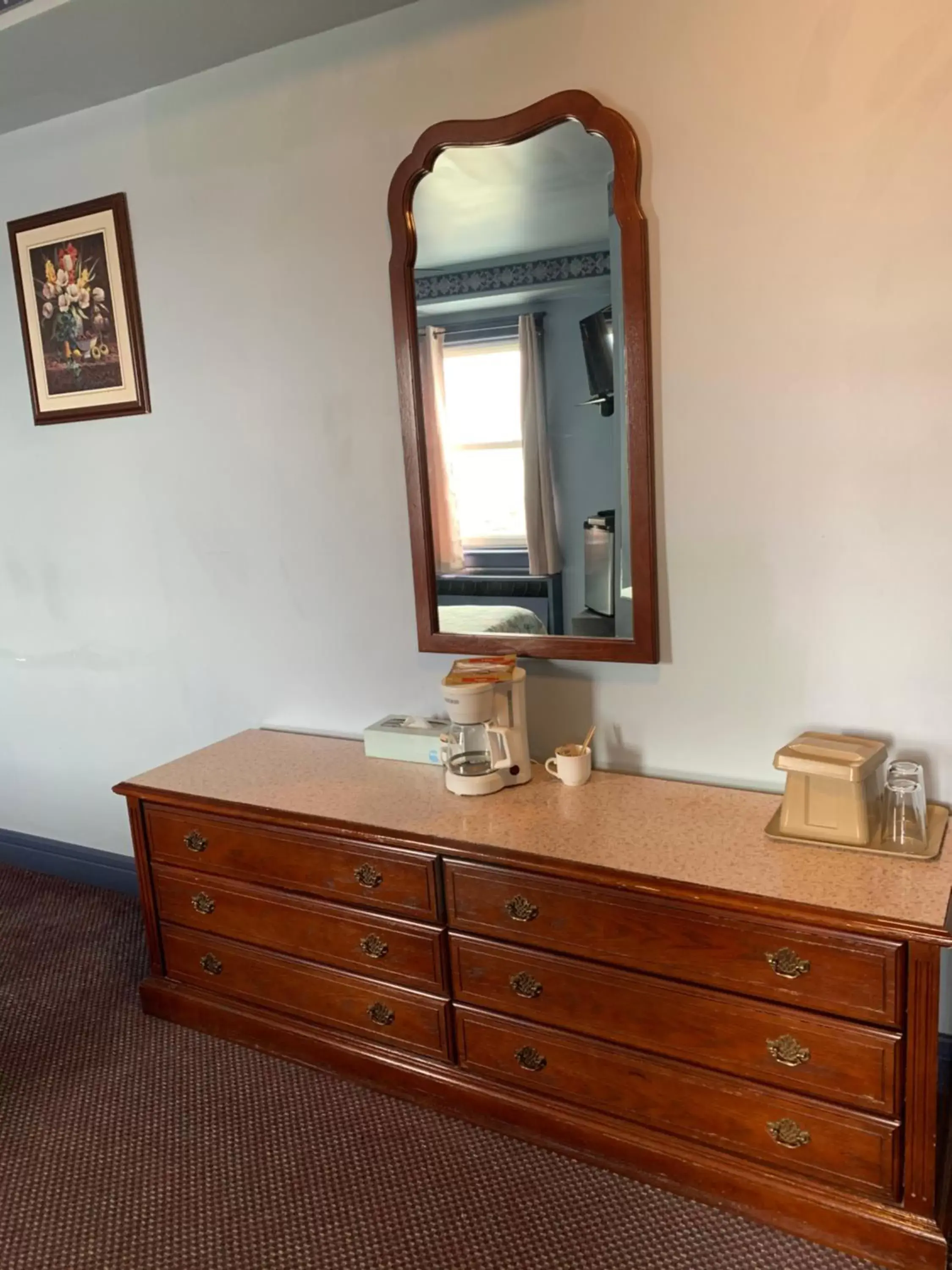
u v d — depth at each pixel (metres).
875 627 1.77
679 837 1.74
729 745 1.96
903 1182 1.49
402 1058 1.97
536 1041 1.79
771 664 1.88
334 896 1.98
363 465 2.27
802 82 1.65
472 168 1.95
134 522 2.67
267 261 2.28
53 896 3.01
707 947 1.57
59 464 2.77
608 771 2.11
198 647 2.67
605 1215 1.65
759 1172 1.60
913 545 1.71
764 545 1.84
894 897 1.48
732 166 1.73
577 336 1.91
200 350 2.44
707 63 1.71
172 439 2.54
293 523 2.41
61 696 2.99
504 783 2.04
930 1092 1.44
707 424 1.84
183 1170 1.81
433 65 1.97
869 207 1.63
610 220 1.84
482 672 1.99
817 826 1.69
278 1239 1.65
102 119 2.44
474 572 2.13
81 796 3.05
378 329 2.17
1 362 2.79
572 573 2.02
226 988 2.21
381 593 2.33
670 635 1.97
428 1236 1.63
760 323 1.76
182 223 2.38
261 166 2.24
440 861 1.82
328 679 2.47
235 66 2.21
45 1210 1.74
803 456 1.77
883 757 1.71
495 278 1.97
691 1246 1.58
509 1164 1.78
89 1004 2.39
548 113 1.84
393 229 2.04
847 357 1.70
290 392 2.33
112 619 2.80
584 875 1.64
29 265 2.63
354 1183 1.76
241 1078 2.08
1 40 2.03
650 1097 1.69
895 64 1.57
